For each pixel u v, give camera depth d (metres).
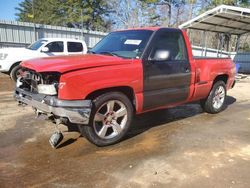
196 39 34.47
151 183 3.40
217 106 6.71
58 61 4.20
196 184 3.40
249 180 3.53
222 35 23.00
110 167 3.78
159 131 5.29
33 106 4.32
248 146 4.66
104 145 4.44
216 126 5.72
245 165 3.94
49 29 18.58
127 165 3.85
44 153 4.18
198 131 5.36
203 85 5.97
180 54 5.38
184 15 41.31
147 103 4.83
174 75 5.16
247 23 17.53
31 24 17.61
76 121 3.97
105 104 4.32
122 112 4.54
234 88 11.61
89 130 4.22
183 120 6.07
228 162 4.02
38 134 4.97
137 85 4.55
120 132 4.58
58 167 3.76
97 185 3.34
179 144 4.65
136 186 3.33
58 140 4.32
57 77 3.96
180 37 5.38
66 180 3.44
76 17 42.19
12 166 3.77
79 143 4.57
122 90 4.56
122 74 4.32
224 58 6.66
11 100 7.76
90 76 4.00
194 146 4.58
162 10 40.84
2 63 11.23
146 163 3.91
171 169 3.76
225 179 3.53
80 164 3.86
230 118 6.39
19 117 5.99
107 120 4.41
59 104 3.86
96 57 4.52
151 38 4.80
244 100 8.76
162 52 4.86
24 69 4.59
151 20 40.75
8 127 5.33
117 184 3.37
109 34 5.78
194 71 5.62
